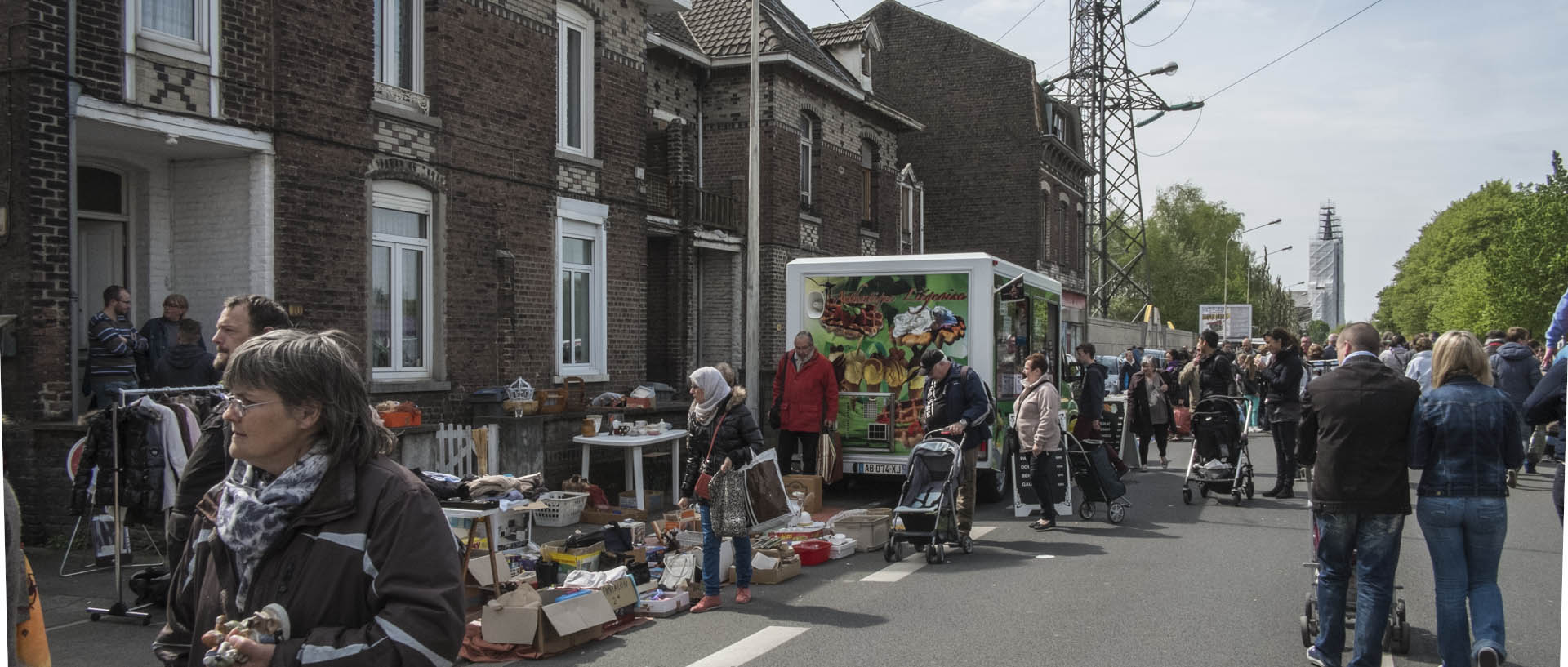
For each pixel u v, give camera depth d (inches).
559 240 579.8
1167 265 2388.0
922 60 1397.6
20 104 337.4
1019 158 1355.8
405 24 492.1
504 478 269.3
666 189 751.7
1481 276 1482.5
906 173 1159.6
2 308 341.7
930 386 392.2
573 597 254.1
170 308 372.8
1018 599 301.3
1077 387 660.1
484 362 526.3
